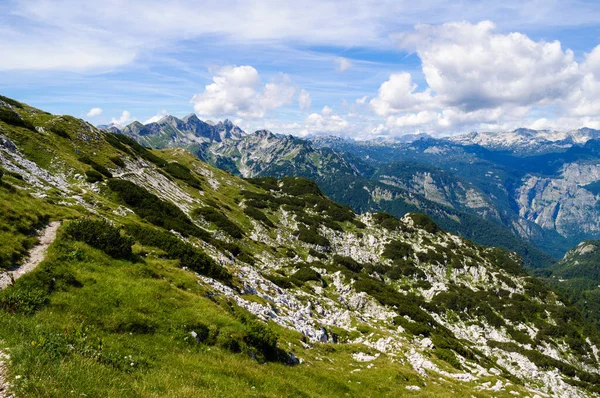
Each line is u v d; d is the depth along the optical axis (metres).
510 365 92.94
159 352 19.22
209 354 21.36
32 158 67.94
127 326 20.55
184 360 18.98
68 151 82.75
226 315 27.41
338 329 54.78
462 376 44.72
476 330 112.62
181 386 15.30
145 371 16.06
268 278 70.62
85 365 13.90
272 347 27.45
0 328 14.98
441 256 157.88
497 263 185.50
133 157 110.75
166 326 22.28
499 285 153.75
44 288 20.67
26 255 24.00
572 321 132.25
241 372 20.03
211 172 177.75
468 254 176.38
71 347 15.18
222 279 43.09
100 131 111.25
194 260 41.47
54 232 29.16
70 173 69.94
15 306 17.75
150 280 27.28
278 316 41.72
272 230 128.62
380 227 174.50
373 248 152.88
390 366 37.22
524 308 133.88
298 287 79.38
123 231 42.81
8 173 46.81
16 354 12.77
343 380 28.69
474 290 142.88
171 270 33.72
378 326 66.75
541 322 127.12
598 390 91.88
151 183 100.81
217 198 136.12
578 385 94.44
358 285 96.69
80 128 99.81
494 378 47.84
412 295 124.50
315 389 23.78
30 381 11.48
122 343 18.39
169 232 60.12
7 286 19.44
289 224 141.50
